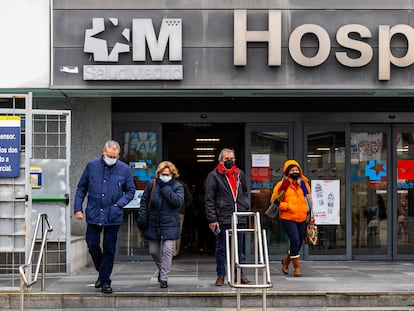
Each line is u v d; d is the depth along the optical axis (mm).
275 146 10391
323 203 10383
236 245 6582
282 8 9055
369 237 10523
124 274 8984
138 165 10352
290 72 9047
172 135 11594
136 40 8906
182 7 9023
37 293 7418
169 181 7828
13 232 7652
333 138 10414
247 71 9039
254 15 9055
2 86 9008
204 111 10336
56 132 9219
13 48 9031
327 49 8953
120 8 9008
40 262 7449
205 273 9148
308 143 10391
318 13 9055
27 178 7652
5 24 9039
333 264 10023
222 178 7926
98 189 7406
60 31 9000
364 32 8969
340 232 10406
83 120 10250
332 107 10375
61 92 9391
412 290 7652
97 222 7367
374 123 10500
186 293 7430
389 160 10539
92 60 8969
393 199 10516
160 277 7844
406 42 9023
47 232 7680
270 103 10344
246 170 10359
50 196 8773
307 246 10367
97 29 8922
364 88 9055
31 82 9016
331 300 7441
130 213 10352
